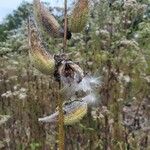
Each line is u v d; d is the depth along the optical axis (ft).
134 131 3.58
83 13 1.49
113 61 3.90
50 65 1.47
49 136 3.80
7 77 4.76
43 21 1.51
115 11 4.25
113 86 3.76
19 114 4.11
